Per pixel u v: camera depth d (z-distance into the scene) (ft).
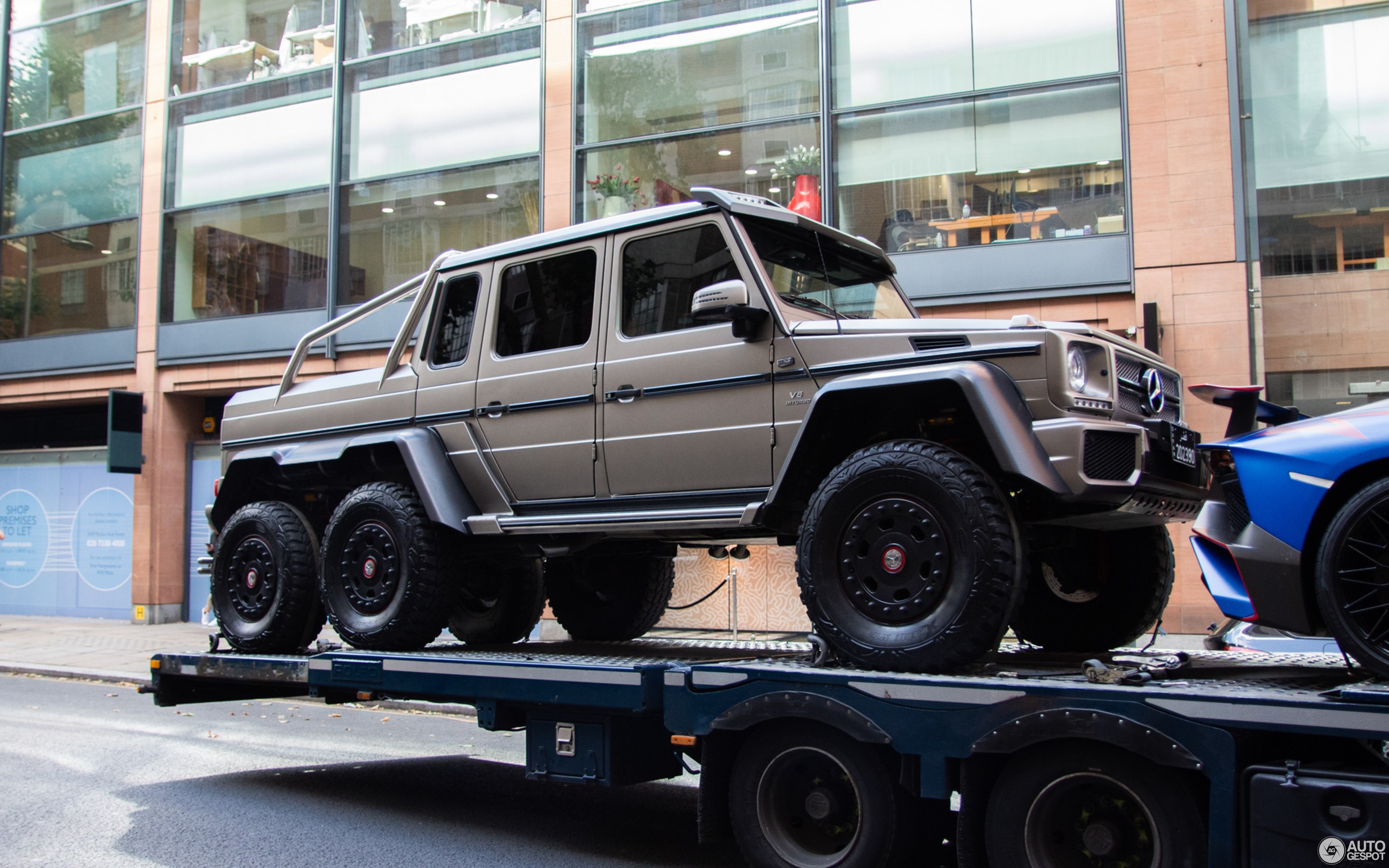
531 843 16.43
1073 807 11.55
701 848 16.19
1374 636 10.76
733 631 39.24
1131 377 14.38
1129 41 37.93
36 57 59.47
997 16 39.93
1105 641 16.99
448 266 19.24
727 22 44.01
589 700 14.74
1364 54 36.55
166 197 54.54
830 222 41.24
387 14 50.47
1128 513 13.85
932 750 11.99
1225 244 36.22
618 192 45.14
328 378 20.67
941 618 12.51
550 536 17.76
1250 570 11.69
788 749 13.25
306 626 20.20
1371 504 10.74
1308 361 36.19
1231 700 10.45
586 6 46.39
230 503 21.89
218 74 54.13
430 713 31.01
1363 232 36.06
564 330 17.37
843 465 13.55
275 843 16.31
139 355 54.03
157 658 20.83
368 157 50.16
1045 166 38.88
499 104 47.80
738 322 14.90
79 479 57.36
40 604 57.72
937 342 13.85
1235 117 36.45
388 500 17.99
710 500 15.49
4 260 59.06
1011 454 12.51
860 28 41.78
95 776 21.48
